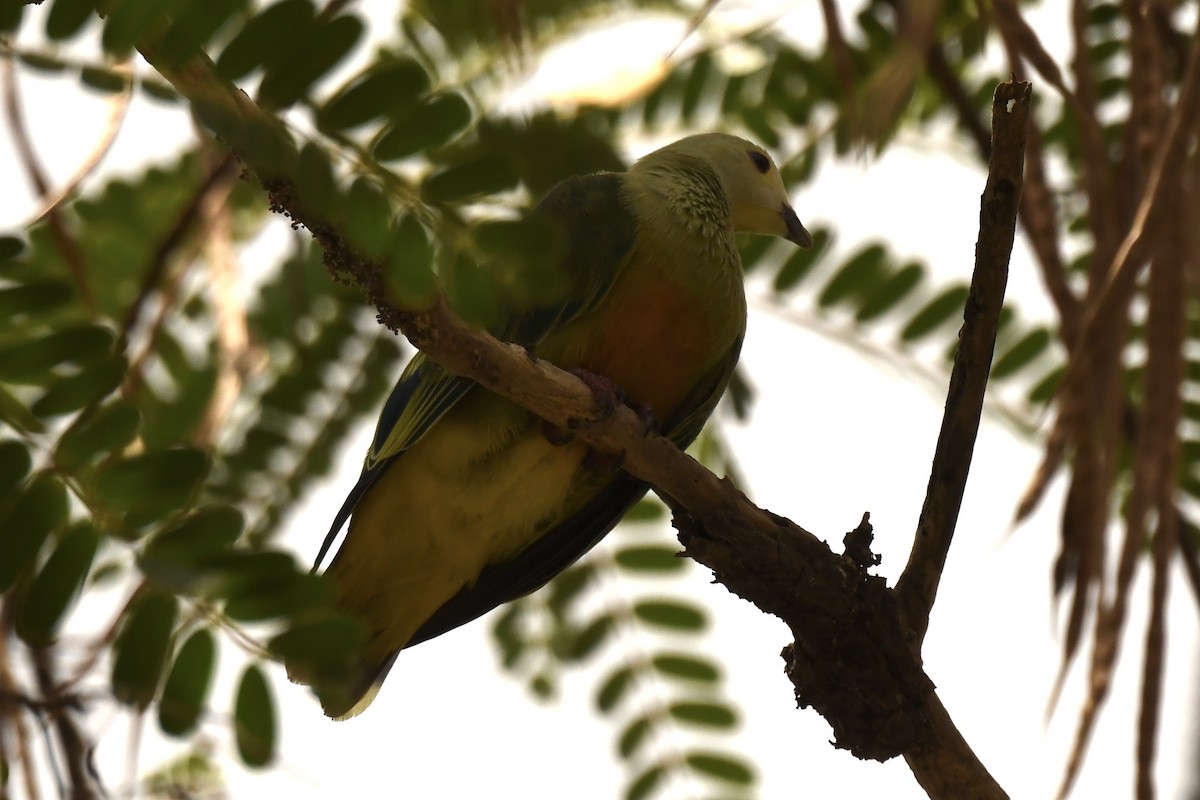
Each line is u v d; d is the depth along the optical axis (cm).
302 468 859
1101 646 555
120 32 442
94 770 494
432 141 462
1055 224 665
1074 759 545
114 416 488
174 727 488
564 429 743
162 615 481
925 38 508
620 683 889
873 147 517
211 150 834
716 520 637
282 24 441
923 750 622
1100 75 868
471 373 615
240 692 491
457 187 467
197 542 481
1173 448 569
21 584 477
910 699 621
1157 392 573
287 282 876
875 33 907
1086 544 575
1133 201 637
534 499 845
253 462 848
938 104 921
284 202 455
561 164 607
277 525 853
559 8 845
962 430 601
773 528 632
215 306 877
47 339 489
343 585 868
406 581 870
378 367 870
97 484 479
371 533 855
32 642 479
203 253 916
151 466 480
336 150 460
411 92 457
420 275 468
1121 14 862
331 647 491
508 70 509
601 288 804
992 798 617
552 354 819
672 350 834
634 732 881
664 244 824
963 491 610
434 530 850
